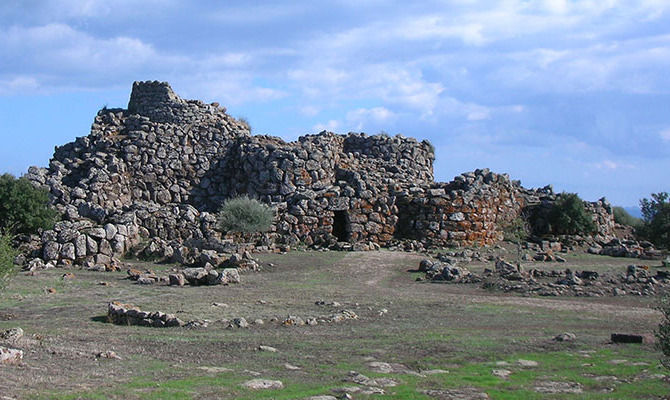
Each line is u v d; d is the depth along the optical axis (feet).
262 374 50.65
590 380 51.47
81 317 77.51
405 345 63.52
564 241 170.40
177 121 199.93
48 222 143.74
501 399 45.85
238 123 211.61
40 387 42.86
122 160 185.57
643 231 180.45
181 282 105.91
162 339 63.82
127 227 140.05
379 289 104.06
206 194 192.34
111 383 45.32
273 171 182.50
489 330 72.28
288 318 75.36
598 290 100.48
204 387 45.47
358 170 194.08
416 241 160.56
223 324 73.67
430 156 220.23
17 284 101.91
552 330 72.79
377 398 44.50
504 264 117.50
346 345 63.10
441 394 46.34
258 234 157.89
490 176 177.68
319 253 144.15
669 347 52.65
